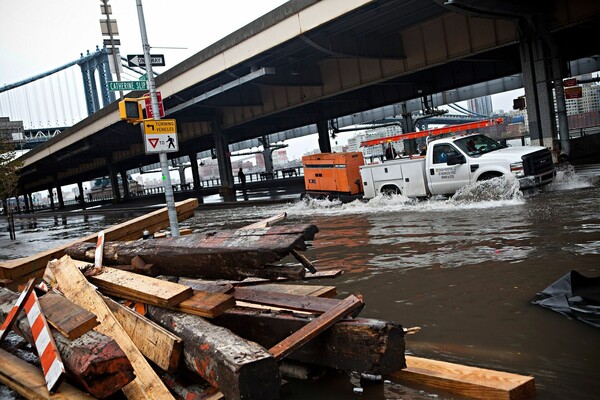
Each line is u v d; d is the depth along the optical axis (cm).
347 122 6194
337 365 405
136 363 404
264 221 626
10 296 599
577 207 1188
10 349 541
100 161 7581
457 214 1331
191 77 3384
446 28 2802
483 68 3612
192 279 591
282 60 3142
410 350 473
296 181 5481
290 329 417
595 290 544
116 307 480
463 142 1595
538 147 1552
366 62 3262
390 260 877
